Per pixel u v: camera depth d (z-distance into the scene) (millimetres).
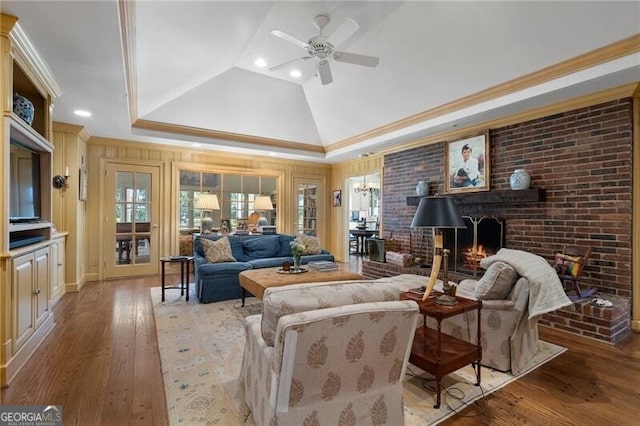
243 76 4680
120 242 5504
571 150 3502
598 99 3271
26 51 2389
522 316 2369
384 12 3127
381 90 4438
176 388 2107
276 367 1319
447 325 2666
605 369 2404
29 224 2621
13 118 2189
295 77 4734
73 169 4477
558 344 2844
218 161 6469
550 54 3027
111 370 2332
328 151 6715
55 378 2215
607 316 2873
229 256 4637
